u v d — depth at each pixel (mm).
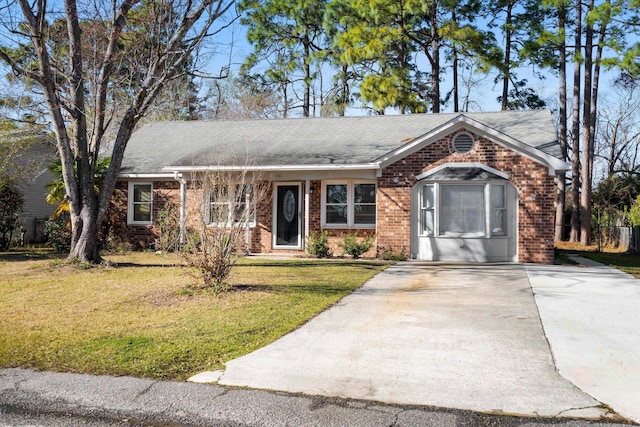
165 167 16234
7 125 17422
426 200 15164
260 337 6281
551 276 11523
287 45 28625
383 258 15273
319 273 11773
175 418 4207
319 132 18969
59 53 13344
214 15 12344
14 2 11406
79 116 12328
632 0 21375
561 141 26969
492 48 24578
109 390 4719
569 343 6086
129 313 7500
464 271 12320
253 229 17328
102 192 12750
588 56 25000
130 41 13148
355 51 23969
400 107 25562
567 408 4293
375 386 4789
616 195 29406
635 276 11523
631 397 4516
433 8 25391
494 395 4566
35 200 22359
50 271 11664
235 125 20797
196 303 8164
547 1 24344
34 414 4316
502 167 14594
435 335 6414
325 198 16828
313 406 4371
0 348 5816
